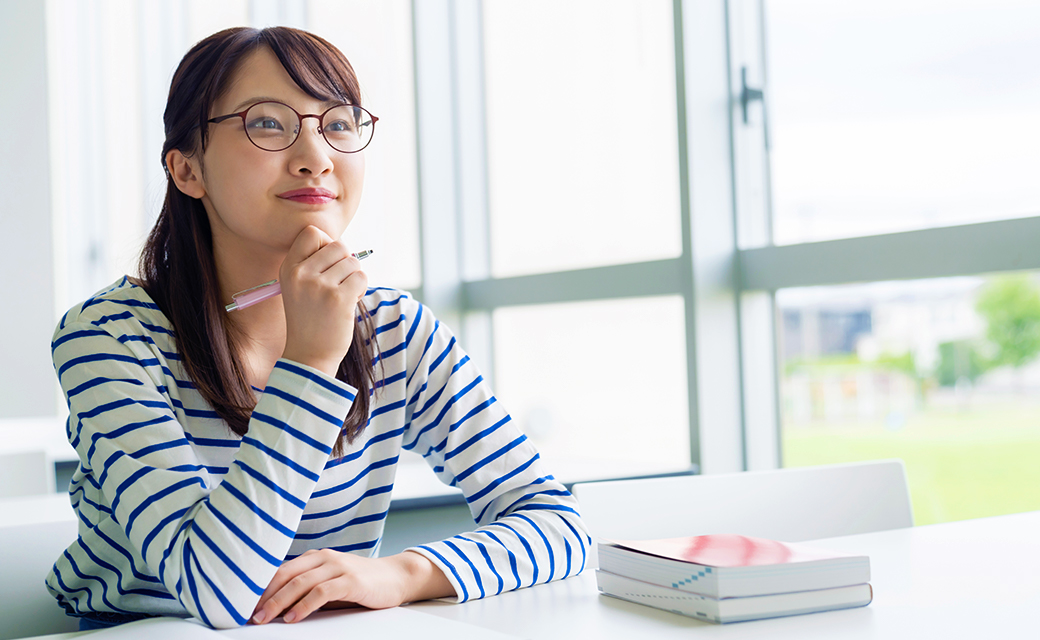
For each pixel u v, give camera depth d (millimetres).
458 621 679
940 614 651
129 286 951
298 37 921
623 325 2203
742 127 1941
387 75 2904
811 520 1222
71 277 3490
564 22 2404
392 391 1016
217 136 888
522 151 2604
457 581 777
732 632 621
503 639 613
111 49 3525
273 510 736
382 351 1021
